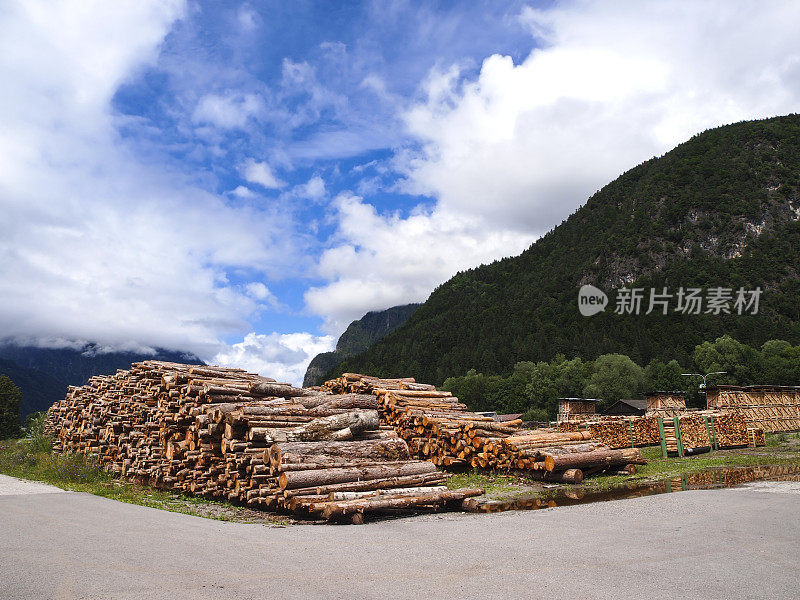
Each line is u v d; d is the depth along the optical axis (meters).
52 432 19.12
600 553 5.27
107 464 14.20
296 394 12.84
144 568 4.59
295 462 8.73
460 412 16.55
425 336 183.38
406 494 9.12
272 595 3.87
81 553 5.11
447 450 14.47
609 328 148.25
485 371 134.00
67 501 8.94
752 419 31.75
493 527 6.96
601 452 13.94
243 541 5.98
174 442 11.62
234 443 9.57
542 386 99.31
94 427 15.42
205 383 11.53
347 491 8.77
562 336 150.75
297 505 8.05
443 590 4.04
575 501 10.02
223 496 10.18
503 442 13.36
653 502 8.74
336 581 4.27
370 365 168.25
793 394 34.47
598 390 89.12
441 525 7.29
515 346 143.75
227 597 3.81
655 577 4.42
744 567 4.73
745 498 8.89
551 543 5.79
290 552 5.38
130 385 14.42
